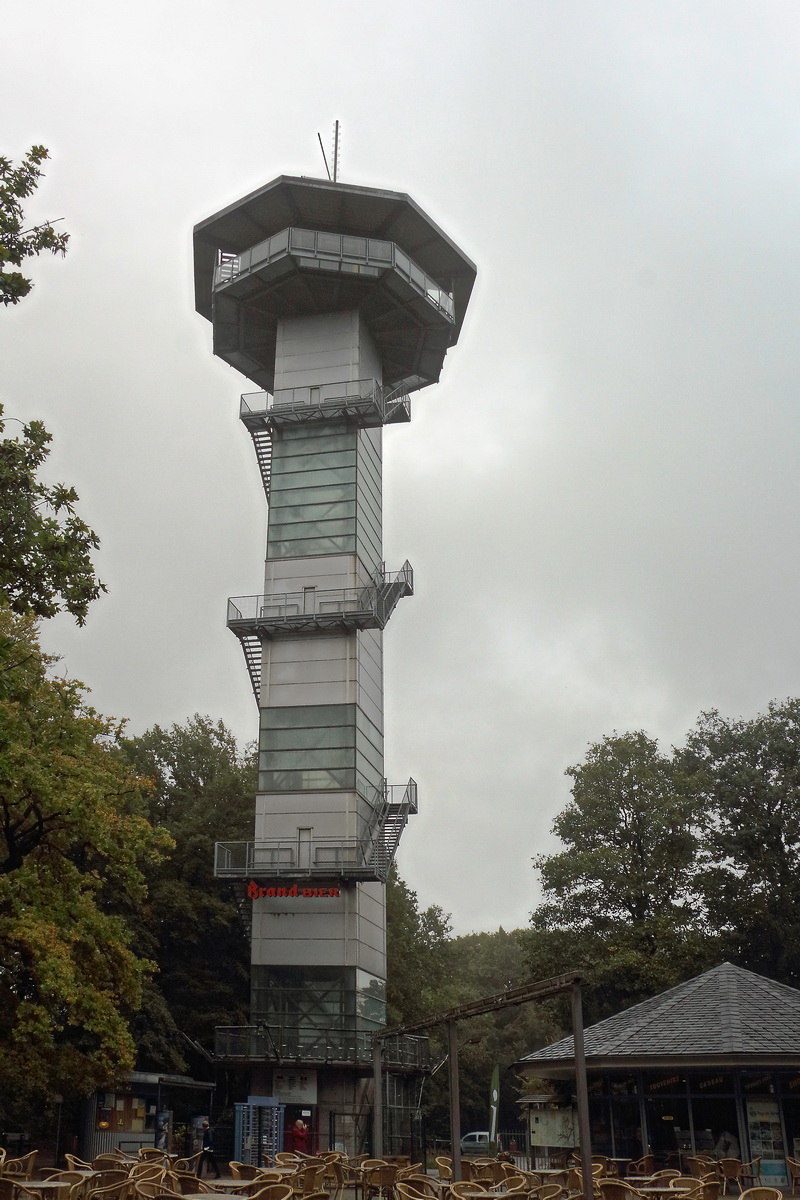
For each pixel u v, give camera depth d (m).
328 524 48.25
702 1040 28.42
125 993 28.62
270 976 42.44
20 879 26.28
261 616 47.00
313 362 51.12
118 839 28.95
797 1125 27.03
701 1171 23.89
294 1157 27.11
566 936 52.81
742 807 57.19
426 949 66.25
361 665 47.03
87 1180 17.67
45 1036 26.22
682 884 52.97
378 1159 22.61
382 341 55.16
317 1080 41.19
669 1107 28.91
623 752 54.69
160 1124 38.31
